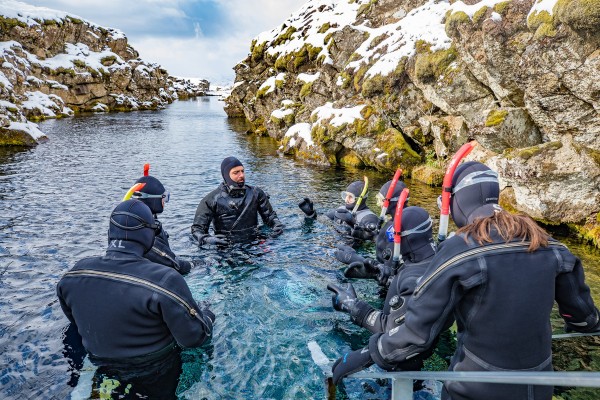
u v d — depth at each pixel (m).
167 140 14.48
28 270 4.04
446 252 1.66
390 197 3.84
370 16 11.15
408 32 8.84
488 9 5.42
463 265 1.57
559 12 4.20
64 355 2.68
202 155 11.31
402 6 10.25
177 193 7.22
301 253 4.56
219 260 4.35
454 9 6.03
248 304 3.46
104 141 14.08
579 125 4.66
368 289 3.74
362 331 3.08
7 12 24.00
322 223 5.55
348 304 3.12
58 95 26.06
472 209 1.78
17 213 5.91
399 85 8.78
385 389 2.44
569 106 4.63
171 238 4.98
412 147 9.15
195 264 4.22
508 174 5.36
